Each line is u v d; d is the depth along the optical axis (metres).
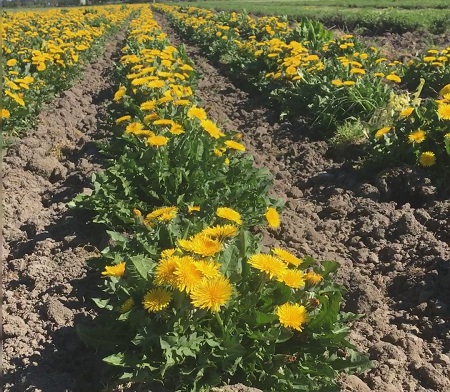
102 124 2.10
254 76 2.66
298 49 2.43
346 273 1.09
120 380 0.76
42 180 1.64
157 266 0.74
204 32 4.45
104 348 0.85
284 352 0.78
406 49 3.21
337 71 2.12
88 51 3.59
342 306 1.01
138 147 1.42
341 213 1.35
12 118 1.90
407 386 0.81
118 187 1.30
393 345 0.88
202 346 0.75
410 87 2.21
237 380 0.77
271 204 1.27
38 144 1.83
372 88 1.91
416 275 1.05
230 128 2.10
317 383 0.78
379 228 1.24
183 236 0.87
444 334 0.91
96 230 1.27
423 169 1.38
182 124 1.47
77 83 2.85
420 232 1.18
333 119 1.84
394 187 1.40
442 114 1.34
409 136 1.39
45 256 1.19
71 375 0.86
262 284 0.77
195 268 0.71
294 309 0.75
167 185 1.25
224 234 0.79
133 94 1.96
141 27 4.22
